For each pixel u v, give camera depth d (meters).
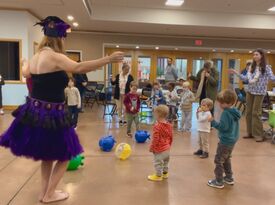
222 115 2.93
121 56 2.32
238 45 12.31
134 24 9.68
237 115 2.94
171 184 3.08
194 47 12.11
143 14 9.23
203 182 3.15
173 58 12.52
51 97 2.33
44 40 2.42
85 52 11.61
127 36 11.75
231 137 2.92
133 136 5.34
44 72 2.31
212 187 3.02
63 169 2.55
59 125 2.31
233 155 4.23
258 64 5.09
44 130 2.27
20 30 7.95
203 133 4.03
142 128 6.18
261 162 3.92
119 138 5.16
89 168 3.51
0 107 7.37
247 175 3.41
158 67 12.44
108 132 5.63
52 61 2.30
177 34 11.71
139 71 12.35
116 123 6.60
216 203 2.66
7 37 7.94
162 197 2.76
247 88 5.36
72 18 8.96
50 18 2.42
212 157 4.07
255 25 9.63
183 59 12.60
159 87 6.97
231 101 2.91
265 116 6.41
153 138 3.17
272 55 13.16
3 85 7.78
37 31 9.09
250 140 5.22
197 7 8.94
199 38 12.07
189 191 2.91
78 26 10.49
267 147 4.73
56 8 7.73
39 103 2.31
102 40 11.64
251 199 2.77
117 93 6.60
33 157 2.27
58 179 2.55
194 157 4.07
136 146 4.62
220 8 9.00
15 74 8.08
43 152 2.26
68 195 2.71
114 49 12.13
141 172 3.42
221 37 12.09
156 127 3.15
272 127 5.22
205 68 6.00
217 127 2.92
